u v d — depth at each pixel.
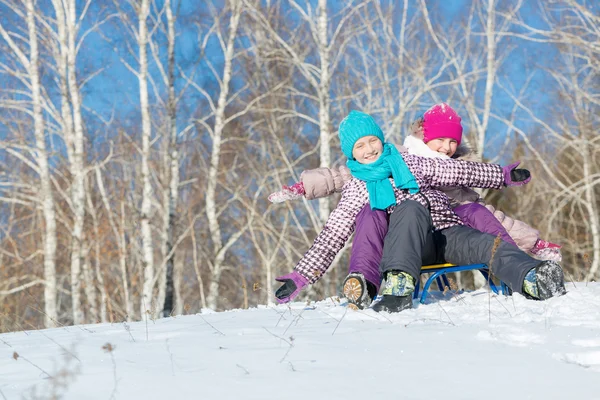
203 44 28.23
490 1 27.03
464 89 27.86
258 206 30.45
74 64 23.41
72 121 24.09
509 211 34.03
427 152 6.46
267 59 27.81
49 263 23.89
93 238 26.12
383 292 5.23
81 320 23.62
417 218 5.29
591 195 29.62
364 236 5.46
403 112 26.52
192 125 29.56
